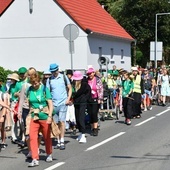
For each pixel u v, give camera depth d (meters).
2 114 21.12
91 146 21.05
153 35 95.81
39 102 17.22
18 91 21.78
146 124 29.14
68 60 59.72
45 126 17.28
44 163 17.41
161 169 15.98
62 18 59.72
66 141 22.70
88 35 58.72
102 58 43.44
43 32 60.66
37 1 60.62
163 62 102.06
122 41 74.56
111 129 26.89
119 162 17.27
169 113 36.31
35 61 61.25
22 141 21.12
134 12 96.25
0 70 41.06
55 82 20.86
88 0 73.56
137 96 32.69
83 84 22.22
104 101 31.22
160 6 94.81
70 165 16.91
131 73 30.17
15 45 61.97
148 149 20.02
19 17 61.56
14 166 17.05
